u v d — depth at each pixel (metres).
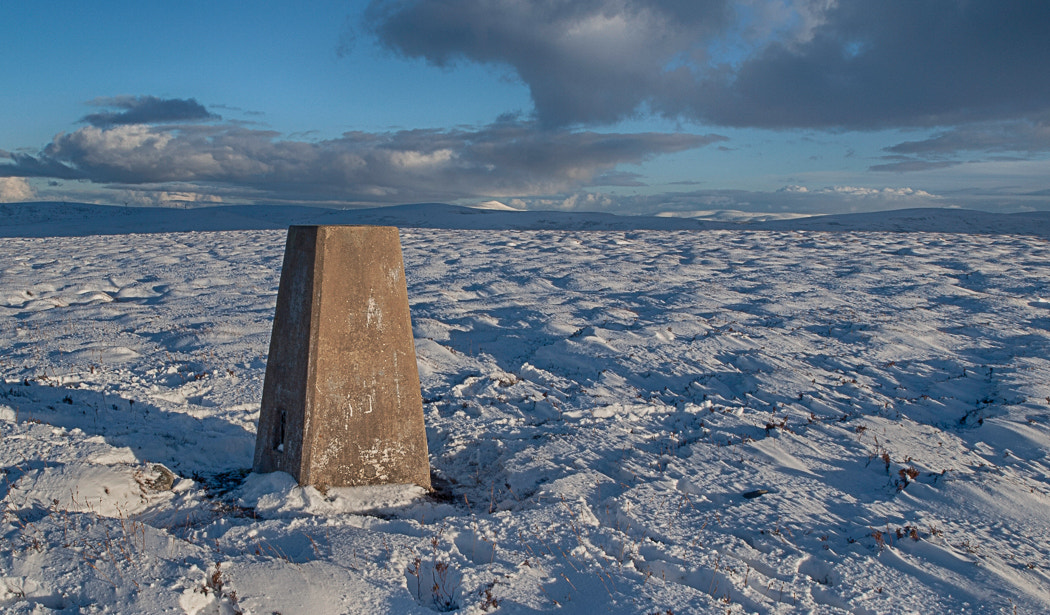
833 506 4.92
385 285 4.78
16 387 6.45
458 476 5.39
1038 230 58.09
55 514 3.81
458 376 8.22
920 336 10.44
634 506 4.68
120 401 6.44
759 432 6.51
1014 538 4.49
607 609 3.31
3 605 2.99
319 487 4.59
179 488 4.62
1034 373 8.36
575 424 6.60
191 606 3.09
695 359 9.18
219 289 13.86
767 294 14.04
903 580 3.83
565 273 16.67
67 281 14.38
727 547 4.12
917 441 6.31
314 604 3.19
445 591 3.47
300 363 4.57
